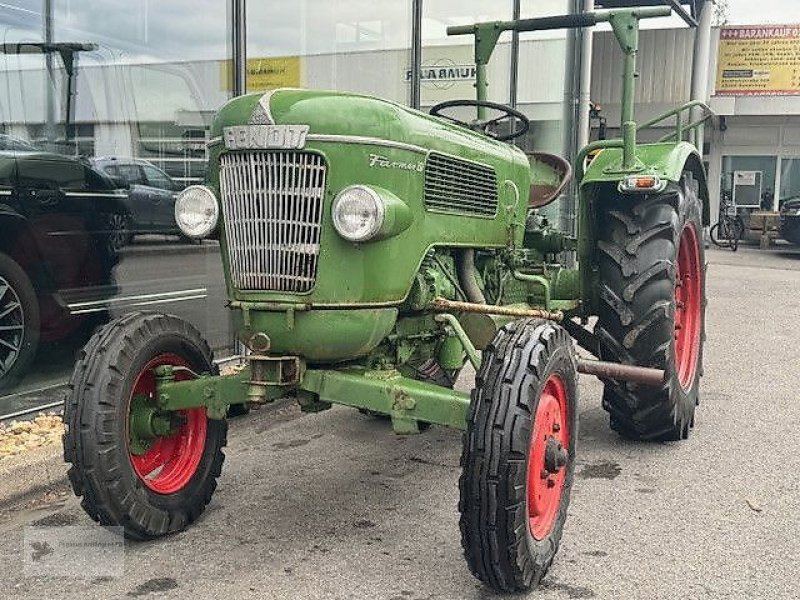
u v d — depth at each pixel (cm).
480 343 391
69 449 308
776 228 1838
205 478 357
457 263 382
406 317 349
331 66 720
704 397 577
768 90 1931
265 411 536
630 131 440
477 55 471
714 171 2036
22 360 499
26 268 500
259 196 300
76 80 530
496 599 291
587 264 458
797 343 779
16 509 381
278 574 309
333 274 300
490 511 274
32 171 501
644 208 445
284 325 300
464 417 293
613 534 347
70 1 524
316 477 416
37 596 294
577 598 293
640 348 433
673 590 298
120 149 559
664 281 433
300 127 293
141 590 297
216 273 595
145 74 575
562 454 302
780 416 528
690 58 1836
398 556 325
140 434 333
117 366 313
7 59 489
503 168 407
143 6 568
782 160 1997
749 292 1154
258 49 638
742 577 308
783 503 380
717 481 409
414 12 801
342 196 292
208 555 325
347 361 327
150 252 577
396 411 303
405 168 318
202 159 609
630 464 434
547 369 294
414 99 814
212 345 601
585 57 1105
